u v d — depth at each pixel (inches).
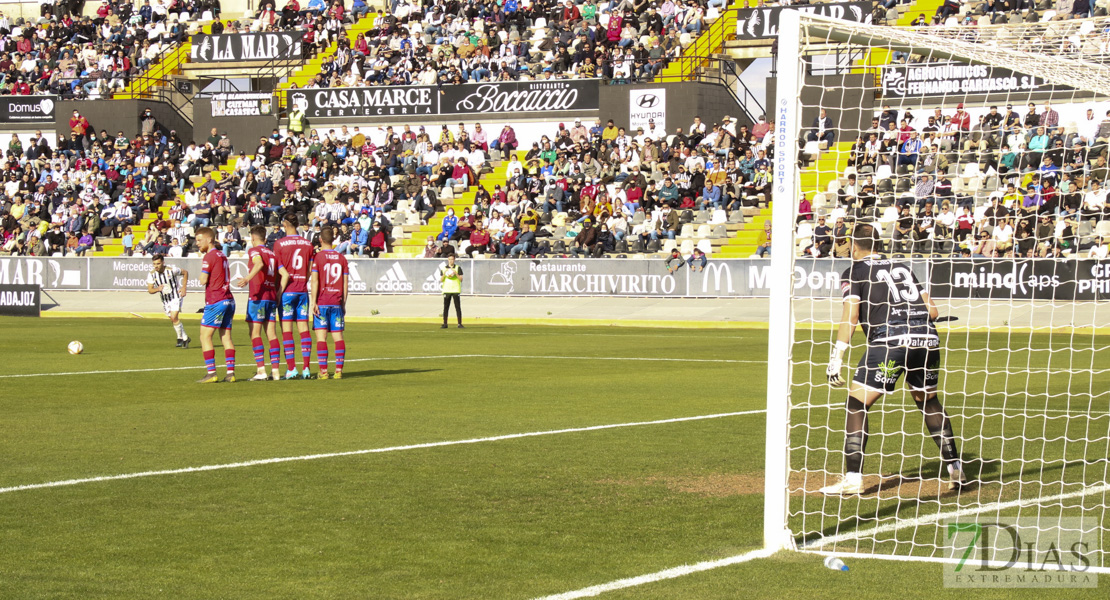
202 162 1855.3
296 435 455.8
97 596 241.4
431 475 372.2
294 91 1927.9
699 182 1523.1
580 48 1833.2
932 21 1560.0
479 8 1990.7
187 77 2102.6
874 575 256.7
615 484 357.4
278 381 660.7
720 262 1348.4
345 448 424.8
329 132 1830.7
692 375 689.0
